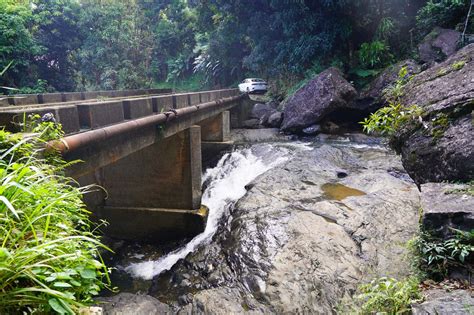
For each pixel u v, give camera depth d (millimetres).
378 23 15742
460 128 4254
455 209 3258
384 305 2896
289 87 18328
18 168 1967
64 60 26000
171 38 28766
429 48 12805
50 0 23781
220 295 4152
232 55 22359
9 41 18109
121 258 6637
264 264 4617
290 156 9961
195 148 7008
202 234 6879
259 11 17438
